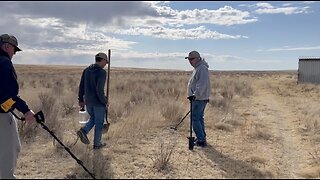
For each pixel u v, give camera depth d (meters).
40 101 14.20
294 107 18.02
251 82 41.84
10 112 6.26
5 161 6.26
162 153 7.91
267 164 7.77
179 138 10.03
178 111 13.13
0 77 5.96
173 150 8.64
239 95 24.39
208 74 9.05
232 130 11.34
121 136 9.82
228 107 16.45
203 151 8.65
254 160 7.95
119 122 11.60
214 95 22.50
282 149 9.15
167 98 18.16
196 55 9.02
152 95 20.16
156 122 11.75
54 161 7.53
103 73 8.27
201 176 6.89
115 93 21.08
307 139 10.33
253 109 17.06
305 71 39.66
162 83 32.03
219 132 10.95
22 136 9.32
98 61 8.33
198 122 9.09
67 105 14.55
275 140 10.14
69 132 10.41
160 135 10.29
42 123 6.29
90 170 6.88
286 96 24.92
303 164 7.87
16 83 6.08
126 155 8.09
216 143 9.51
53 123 10.63
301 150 9.12
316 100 21.67
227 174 7.02
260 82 42.16
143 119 11.58
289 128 12.12
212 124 11.77
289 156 8.52
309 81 39.38
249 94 25.89
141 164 7.47
